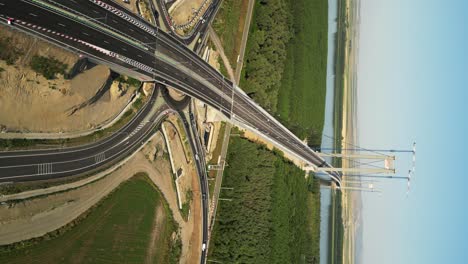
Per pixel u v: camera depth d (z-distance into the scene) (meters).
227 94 160.00
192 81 140.50
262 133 180.62
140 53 118.69
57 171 98.62
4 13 86.19
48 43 93.75
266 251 170.25
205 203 147.25
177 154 135.00
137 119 120.12
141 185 119.88
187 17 143.12
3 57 85.88
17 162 90.69
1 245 86.62
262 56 181.00
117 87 113.25
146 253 118.25
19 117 90.62
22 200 90.94
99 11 106.75
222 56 162.75
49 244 95.19
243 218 159.62
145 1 123.94
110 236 109.06
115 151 113.19
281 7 199.12
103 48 107.31
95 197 107.19
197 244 142.25
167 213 127.62
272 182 179.00
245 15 179.38
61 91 97.69
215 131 155.25
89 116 106.88
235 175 161.12
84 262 101.94
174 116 134.00
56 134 98.62
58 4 96.69
